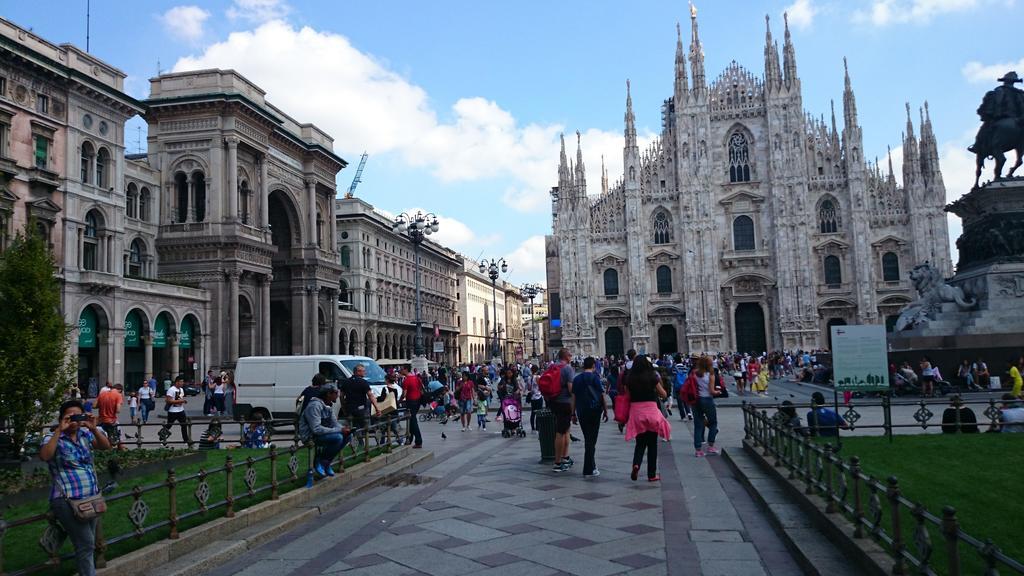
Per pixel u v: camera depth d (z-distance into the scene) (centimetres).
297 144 7588
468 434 2848
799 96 8756
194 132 6450
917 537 728
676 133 9006
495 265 7575
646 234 9044
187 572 1005
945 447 1683
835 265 8606
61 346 2064
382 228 10475
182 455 1909
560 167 9175
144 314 5622
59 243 4888
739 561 1008
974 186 3622
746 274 8681
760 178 8856
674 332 8931
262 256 6831
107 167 5359
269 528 1225
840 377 1794
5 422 1941
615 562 1009
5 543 1095
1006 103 3466
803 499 1208
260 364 3384
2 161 4391
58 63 4853
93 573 889
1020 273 3503
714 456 1991
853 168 8494
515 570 982
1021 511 1084
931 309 3819
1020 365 3234
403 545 1126
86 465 920
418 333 4966
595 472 1680
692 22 9094
